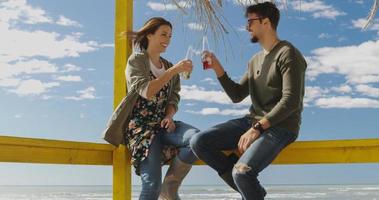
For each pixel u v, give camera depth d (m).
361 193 51.66
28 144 2.84
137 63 3.15
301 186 68.00
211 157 2.98
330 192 53.97
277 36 3.01
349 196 48.53
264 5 2.96
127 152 3.35
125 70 3.28
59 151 3.05
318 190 57.31
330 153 2.91
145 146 3.11
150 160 3.09
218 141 2.98
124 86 3.42
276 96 2.90
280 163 3.07
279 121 2.75
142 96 3.07
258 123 2.75
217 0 2.73
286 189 59.41
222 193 52.94
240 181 2.70
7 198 60.88
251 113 3.03
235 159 3.06
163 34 3.22
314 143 2.95
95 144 3.26
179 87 3.35
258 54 3.08
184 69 3.01
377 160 2.75
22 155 2.84
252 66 3.07
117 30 3.47
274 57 2.90
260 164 2.71
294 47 2.89
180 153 3.19
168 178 3.26
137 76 3.10
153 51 3.24
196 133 3.04
